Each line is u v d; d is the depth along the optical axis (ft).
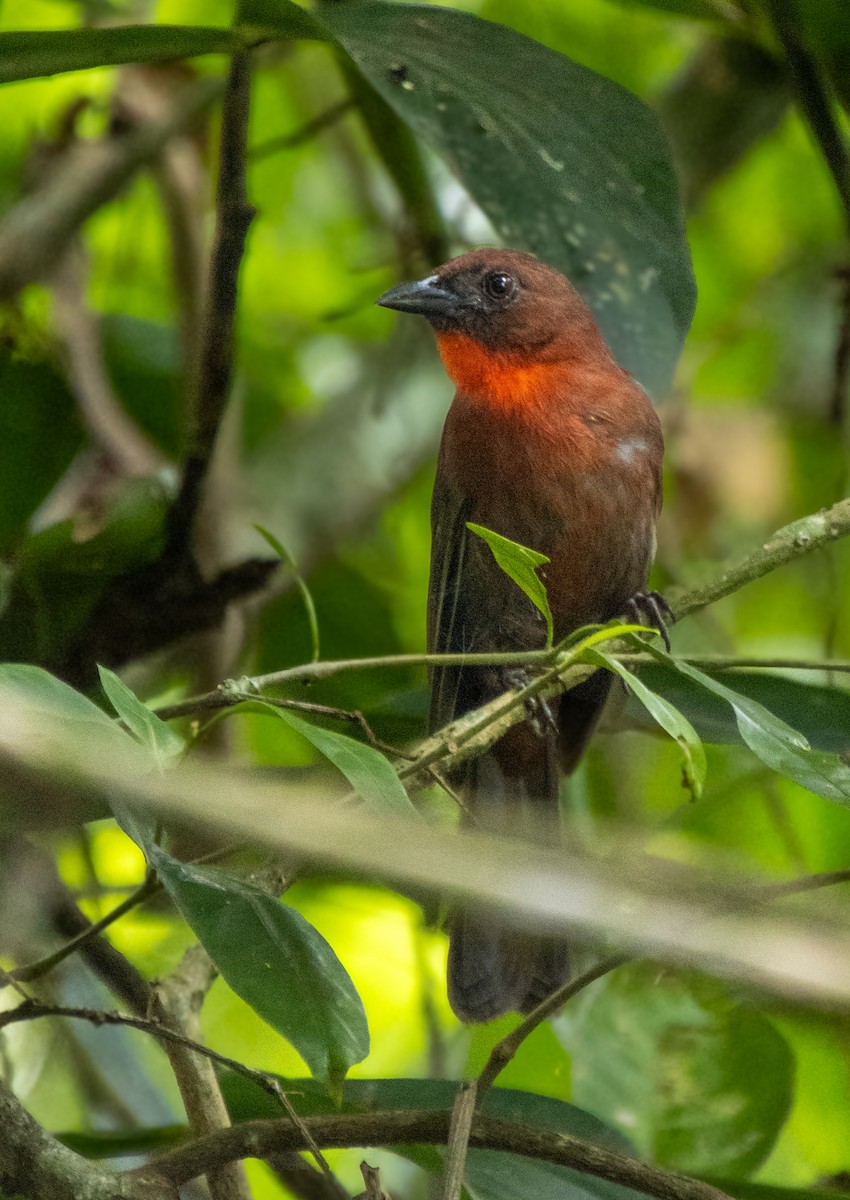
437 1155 18.51
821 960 9.25
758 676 24.71
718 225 40.50
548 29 37.47
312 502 32.99
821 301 39.93
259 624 29.86
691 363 39.60
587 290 29.19
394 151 32.37
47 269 30.22
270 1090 15.84
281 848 9.48
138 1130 20.92
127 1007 20.47
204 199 32.63
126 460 29.35
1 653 23.86
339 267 40.42
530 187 28.63
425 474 37.29
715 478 38.63
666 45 37.40
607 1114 24.30
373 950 30.91
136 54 18.12
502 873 9.85
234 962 14.70
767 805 28.45
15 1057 27.45
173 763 14.33
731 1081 24.41
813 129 24.67
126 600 24.00
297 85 38.45
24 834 21.03
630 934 9.74
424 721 26.61
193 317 31.14
